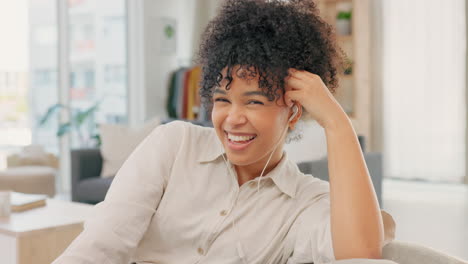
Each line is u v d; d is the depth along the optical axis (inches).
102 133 170.1
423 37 264.4
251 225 45.1
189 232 45.7
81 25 249.9
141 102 269.6
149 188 44.9
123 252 42.4
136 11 268.8
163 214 45.9
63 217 95.4
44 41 236.1
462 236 155.6
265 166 44.1
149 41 269.4
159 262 46.3
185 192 46.1
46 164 192.2
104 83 260.7
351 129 41.8
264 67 39.6
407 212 191.8
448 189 245.9
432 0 261.4
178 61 285.6
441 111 261.9
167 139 47.9
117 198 43.6
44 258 86.4
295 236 45.1
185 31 289.3
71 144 245.1
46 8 236.2
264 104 40.6
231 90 40.8
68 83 242.2
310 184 47.8
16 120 228.8
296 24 42.8
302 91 41.7
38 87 234.7
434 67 262.5
